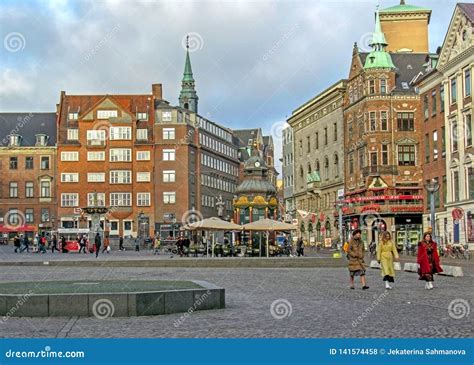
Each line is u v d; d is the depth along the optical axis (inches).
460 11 2511.1
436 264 992.2
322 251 3415.4
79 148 4375.0
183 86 5388.8
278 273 1445.6
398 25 3964.1
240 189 2384.4
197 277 1295.5
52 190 4389.8
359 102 3567.9
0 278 1241.4
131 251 3388.3
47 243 3585.1
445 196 2691.9
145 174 4377.5
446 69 2647.6
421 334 549.0
